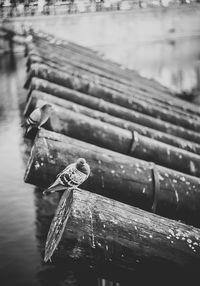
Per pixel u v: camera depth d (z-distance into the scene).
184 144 5.21
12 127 6.22
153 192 3.22
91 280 2.95
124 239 2.24
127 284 2.32
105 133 4.19
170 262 2.30
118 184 3.16
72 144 3.21
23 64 14.17
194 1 21.95
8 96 8.55
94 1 20.11
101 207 2.30
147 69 17.47
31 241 3.38
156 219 2.46
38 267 3.06
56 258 2.17
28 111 4.90
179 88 13.85
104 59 14.89
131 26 21.16
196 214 3.33
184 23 22.34
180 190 3.30
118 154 3.35
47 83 5.80
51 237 2.44
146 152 4.22
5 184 4.33
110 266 2.22
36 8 18.31
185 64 18.25
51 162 3.05
